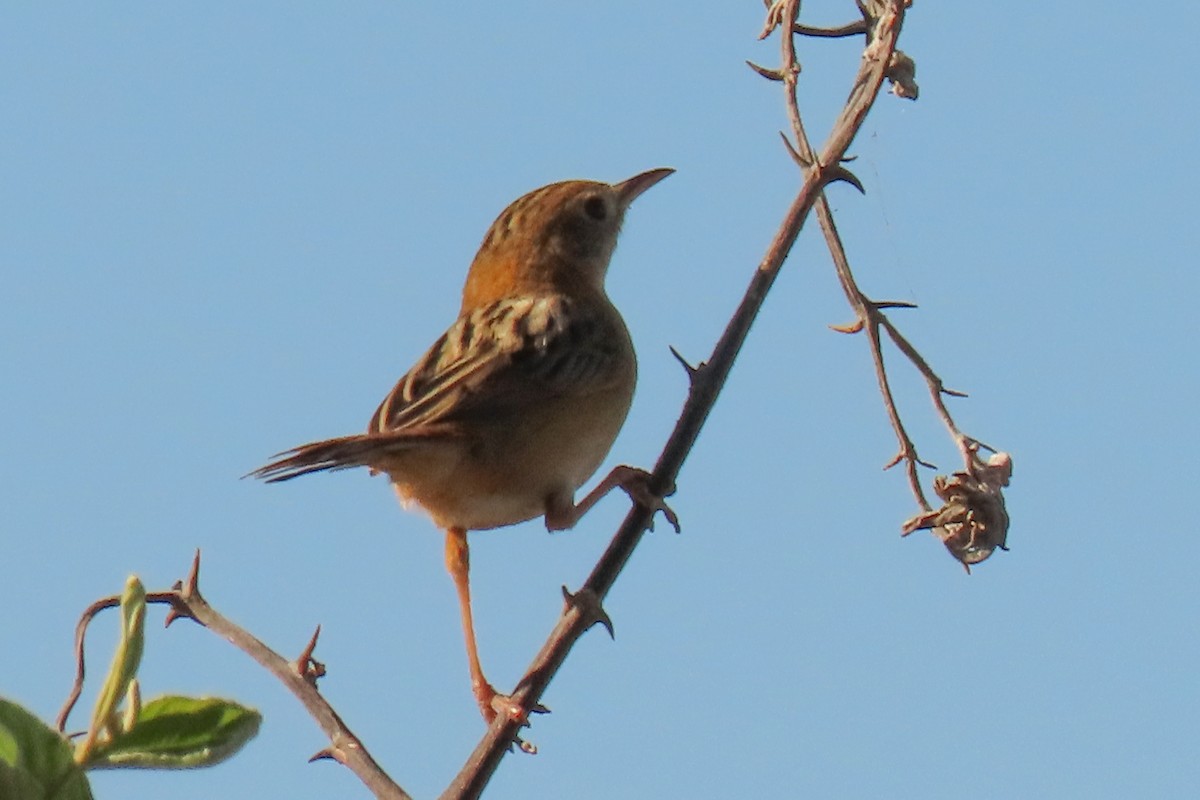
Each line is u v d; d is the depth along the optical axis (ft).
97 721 19.51
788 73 33.19
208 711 20.49
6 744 19.06
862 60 33.60
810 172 32.63
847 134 32.83
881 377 32.68
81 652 25.63
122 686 19.63
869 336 32.68
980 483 32.12
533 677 28.78
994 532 32.07
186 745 20.27
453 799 27.07
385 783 26.22
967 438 32.45
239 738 20.44
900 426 32.60
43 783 19.11
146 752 20.12
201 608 27.73
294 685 27.04
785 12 33.45
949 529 32.24
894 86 36.24
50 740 19.22
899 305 32.89
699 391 33.40
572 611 30.27
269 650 27.55
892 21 33.30
